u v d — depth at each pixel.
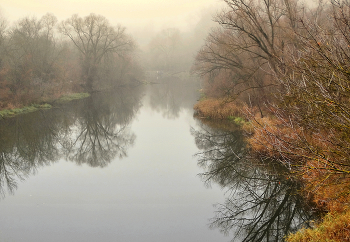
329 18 5.53
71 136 20.59
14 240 7.87
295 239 6.63
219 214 9.31
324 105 5.23
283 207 9.34
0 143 17.86
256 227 8.47
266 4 15.39
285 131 8.80
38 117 25.06
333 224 6.25
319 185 6.11
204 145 17.28
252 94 19.86
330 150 5.71
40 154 16.42
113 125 24.11
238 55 18.98
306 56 5.39
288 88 5.80
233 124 20.78
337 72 4.99
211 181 11.98
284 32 14.83
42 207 9.80
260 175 11.50
